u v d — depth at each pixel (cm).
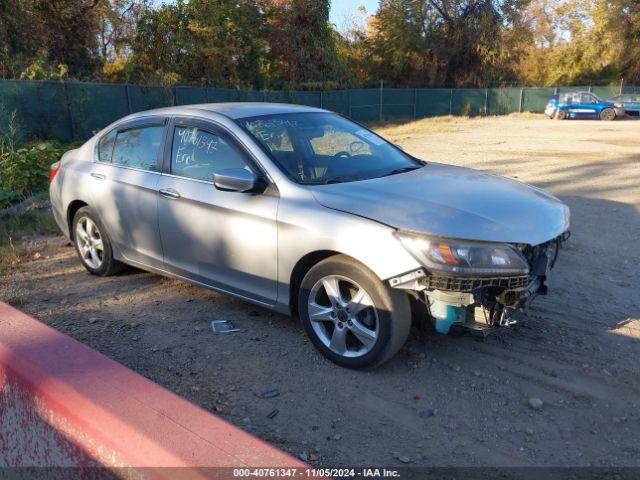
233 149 426
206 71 2855
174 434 151
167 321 454
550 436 308
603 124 2823
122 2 2911
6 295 511
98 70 2683
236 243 413
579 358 390
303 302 387
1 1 2120
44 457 183
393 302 348
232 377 369
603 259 600
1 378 200
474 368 377
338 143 462
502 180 450
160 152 477
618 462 287
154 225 473
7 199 909
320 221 367
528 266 347
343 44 4312
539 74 5153
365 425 318
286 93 2805
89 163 548
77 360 188
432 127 2811
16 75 1903
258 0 3125
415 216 347
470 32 4062
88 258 564
